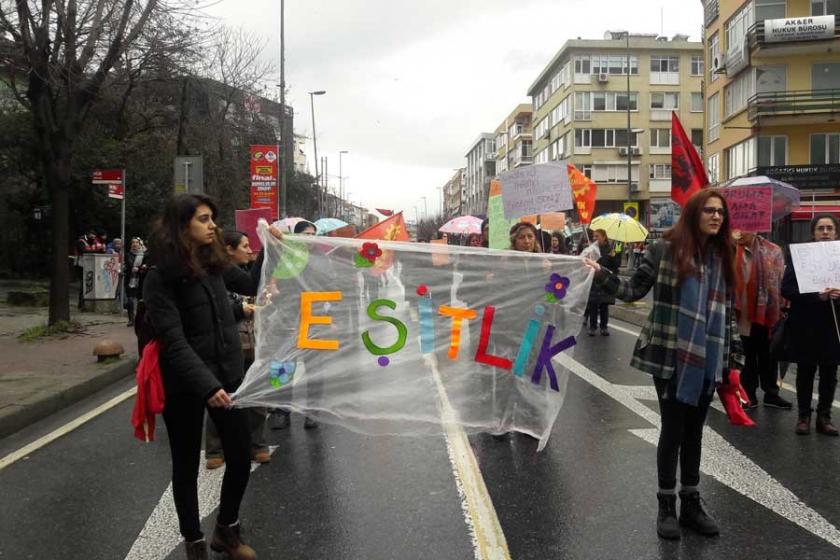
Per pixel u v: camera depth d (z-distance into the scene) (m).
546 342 4.88
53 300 12.44
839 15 31.73
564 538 3.96
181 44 13.20
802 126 32.69
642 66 57.03
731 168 36.12
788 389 8.06
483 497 4.57
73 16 11.33
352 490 4.75
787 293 6.07
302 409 4.62
